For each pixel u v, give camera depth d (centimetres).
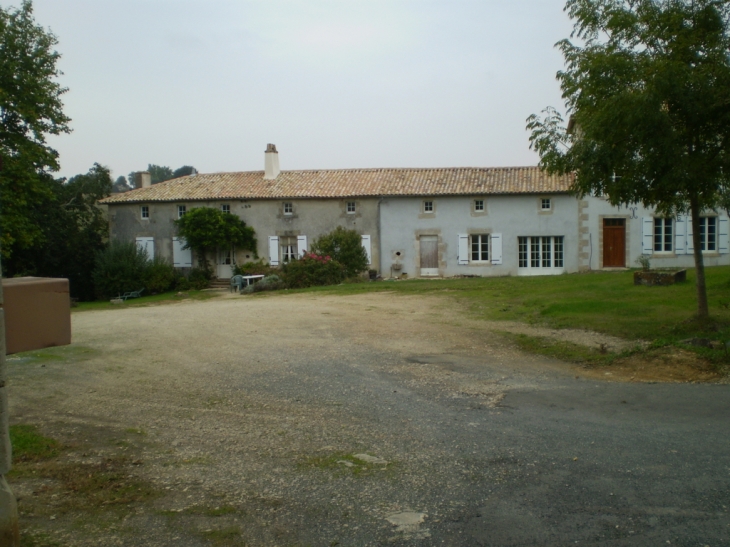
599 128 876
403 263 2781
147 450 529
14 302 443
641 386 731
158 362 923
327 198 2825
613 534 360
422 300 1727
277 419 621
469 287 2030
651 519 378
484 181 2795
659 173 880
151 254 3023
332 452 517
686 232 2612
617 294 1455
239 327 1275
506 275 2708
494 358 924
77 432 581
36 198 2300
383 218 2795
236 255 2950
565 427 573
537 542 354
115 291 2845
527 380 779
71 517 394
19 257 2962
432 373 825
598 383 754
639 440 529
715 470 454
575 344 986
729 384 725
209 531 374
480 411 637
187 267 2984
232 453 518
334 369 857
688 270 1994
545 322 1212
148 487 445
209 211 2812
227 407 670
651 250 2625
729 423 573
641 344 943
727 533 358
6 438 331
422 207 2775
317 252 2636
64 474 470
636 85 872
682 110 862
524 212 2700
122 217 3066
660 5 902
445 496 421
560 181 2689
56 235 3034
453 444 530
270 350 1008
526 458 491
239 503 416
